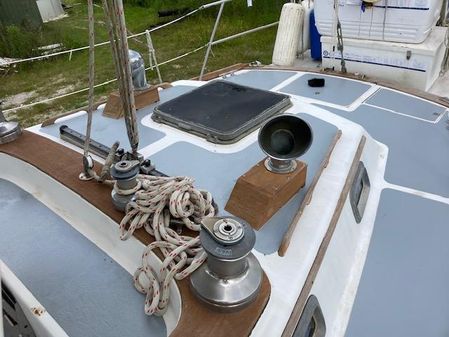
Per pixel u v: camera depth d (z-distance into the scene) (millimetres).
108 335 1134
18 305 1034
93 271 1322
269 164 1464
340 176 1575
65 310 1211
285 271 1199
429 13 2941
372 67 3361
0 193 1710
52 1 12727
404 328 1345
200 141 1861
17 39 8867
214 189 1561
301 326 1108
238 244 961
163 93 2436
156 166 1712
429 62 3072
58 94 7059
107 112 2180
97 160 1713
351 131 1904
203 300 1021
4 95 7195
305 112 2074
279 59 3977
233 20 9992
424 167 2070
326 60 3594
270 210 1356
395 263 1551
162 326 1133
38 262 1370
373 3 3096
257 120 1927
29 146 1827
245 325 993
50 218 1551
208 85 2328
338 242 1441
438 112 2588
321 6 3402
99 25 10570
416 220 1737
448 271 1521
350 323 1354
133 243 1297
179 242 1168
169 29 10188
